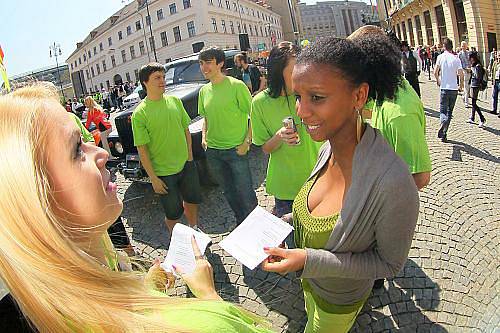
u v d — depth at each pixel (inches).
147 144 133.0
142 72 125.2
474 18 585.9
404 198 50.8
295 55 92.0
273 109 100.0
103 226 28.4
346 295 62.6
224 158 139.6
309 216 61.9
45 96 27.9
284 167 102.2
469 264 118.3
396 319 100.3
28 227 22.1
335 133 52.7
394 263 55.3
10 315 22.8
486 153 212.5
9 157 23.3
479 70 279.0
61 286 22.0
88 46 2400.3
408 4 911.0
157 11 1892.2
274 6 3228.3
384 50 51.9
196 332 24.5
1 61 39.9
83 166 27.0
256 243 58.9
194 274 52.1
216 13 1851.6
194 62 263.1
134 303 25.2
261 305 112.7
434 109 359.9
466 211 148.9
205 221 171.3
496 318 95.6
